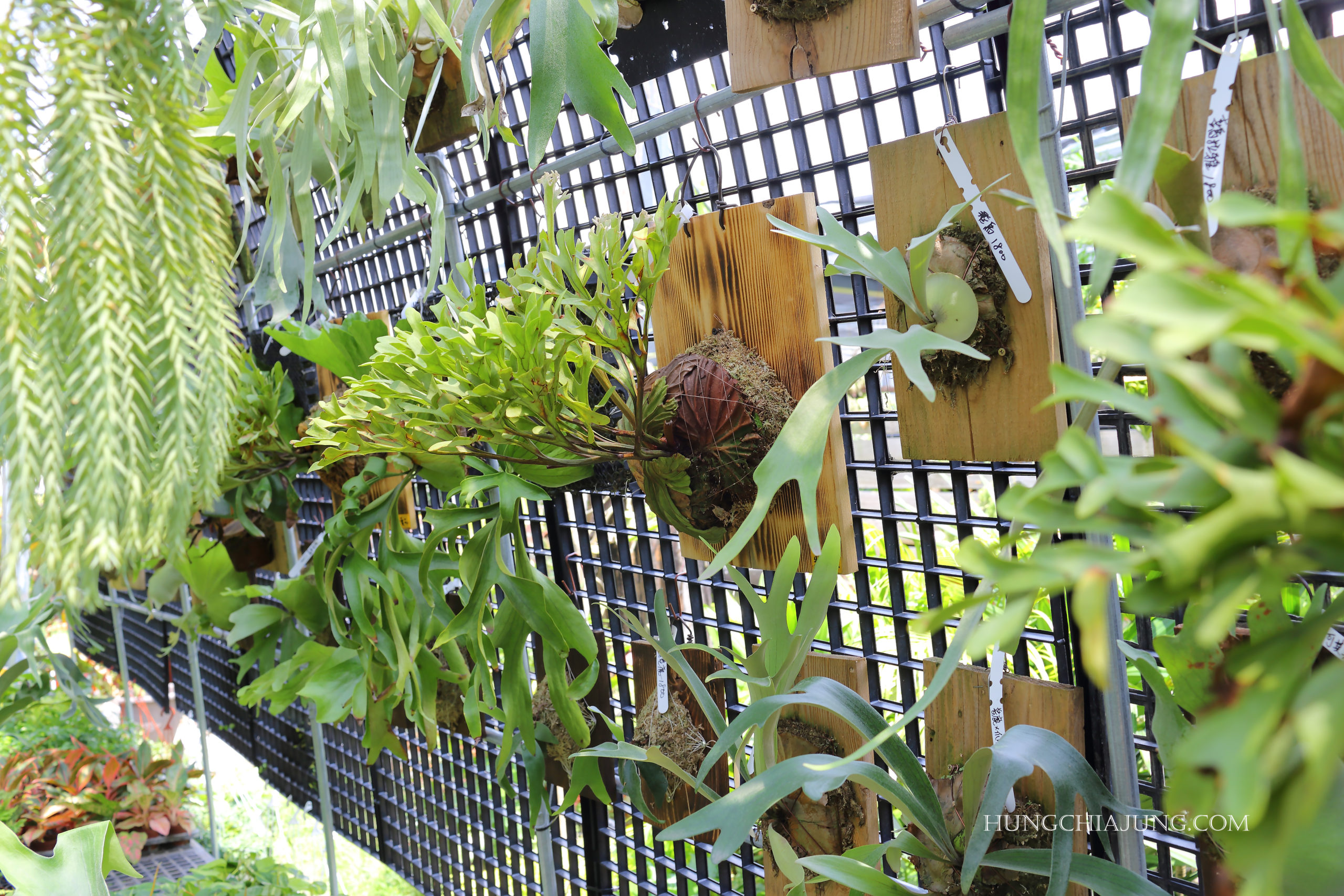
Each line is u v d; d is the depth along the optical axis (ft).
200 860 9.61
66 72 1.61
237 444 5.50
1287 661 0.95
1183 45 1.55
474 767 7.26
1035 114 1.64
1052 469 1.12
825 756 2.72
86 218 1.60
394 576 4.86
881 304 4.72
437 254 3.98
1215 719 0.90
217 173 2.01
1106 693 2.77
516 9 3.76
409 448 3.60
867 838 3.52
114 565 1.57
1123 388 1.10
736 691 4.45
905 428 3.17
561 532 5.64
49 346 1.61
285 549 6.90
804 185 4.08
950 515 3.63
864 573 4.00
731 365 3.49
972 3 2.95
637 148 4.83
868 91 3.72
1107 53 2.96
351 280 8.07
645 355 3.35
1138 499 1.00
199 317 1.78
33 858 3.34
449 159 6.25
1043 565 1.05
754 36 3.20
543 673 5.20
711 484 3.46
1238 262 2.24
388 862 8.11
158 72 1.77
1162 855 3.18
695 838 4.74
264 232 3.76
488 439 3.48
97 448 1.57
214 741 13.37
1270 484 0.84
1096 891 2.44
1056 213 1.87
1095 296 1.70
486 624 4.70
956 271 2.88
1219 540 0.89
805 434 2.69
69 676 6.82
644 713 4.42
